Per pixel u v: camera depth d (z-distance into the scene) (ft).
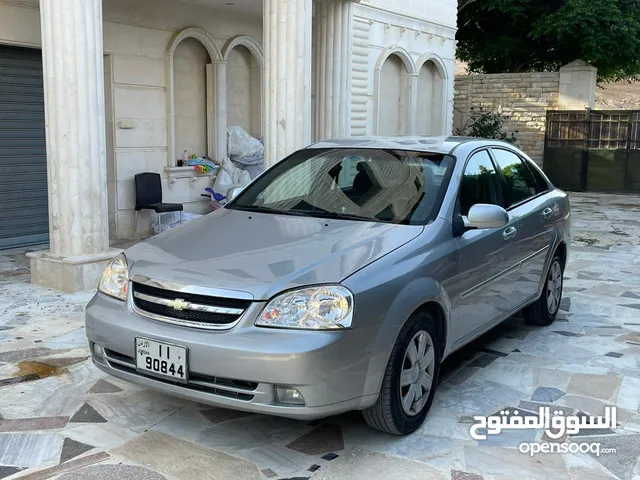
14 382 15.21
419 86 52.16
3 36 28.81
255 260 12.33
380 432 13.07
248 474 11.43
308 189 15.78
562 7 68.85
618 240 36.29
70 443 12.41
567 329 20.16
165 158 36.17
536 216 18.20
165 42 35.29
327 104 36.06
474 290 14.76
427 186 14.84
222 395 11.39
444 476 11.48
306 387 10.92
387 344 11.81
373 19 44.09
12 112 30.48
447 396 14.93
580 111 62.39
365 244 12.84
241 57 41.73
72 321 19.72
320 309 11.19
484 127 66.90
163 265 12.58
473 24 78.23
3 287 23.52
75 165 22.68
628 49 67.67
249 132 43.01
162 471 11.47
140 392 14.79
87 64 22.40
